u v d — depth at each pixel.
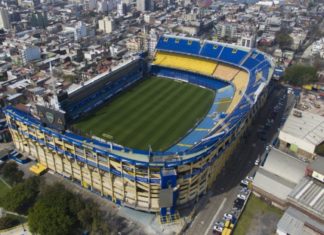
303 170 120.31
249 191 121.44
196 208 113.62
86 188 122.75
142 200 110.38
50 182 125.50
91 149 109.31
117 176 110.75
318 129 151.12
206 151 109.50
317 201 106.31
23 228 104.50
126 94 191.38
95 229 100.00
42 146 128.50
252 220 109.38
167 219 107.81
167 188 102.75
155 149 137.25
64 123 117.50
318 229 98.12
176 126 156.50
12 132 141.62
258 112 181.00
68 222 98.31
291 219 103.62
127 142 142.38
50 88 194.62
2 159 137.75
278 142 151.88
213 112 170.12
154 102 182.62
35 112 131.88
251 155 144.12
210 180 122.19
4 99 175.62
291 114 163.75
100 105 176.38
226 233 101.69
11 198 108.56
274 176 120.75
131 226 105.75
